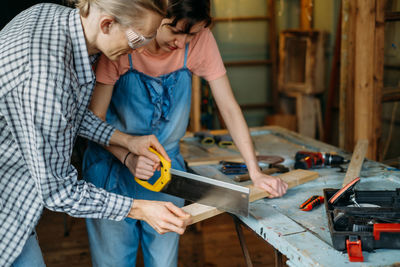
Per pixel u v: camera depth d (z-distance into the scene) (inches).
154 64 59.8
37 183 43.5
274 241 48.9
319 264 41.5
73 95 43.6
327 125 166.9
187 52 60.8
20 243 46.4
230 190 50.9
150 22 41.1
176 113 64.0
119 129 63.7
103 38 42.6
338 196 52.2
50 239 120.1
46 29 41.6
